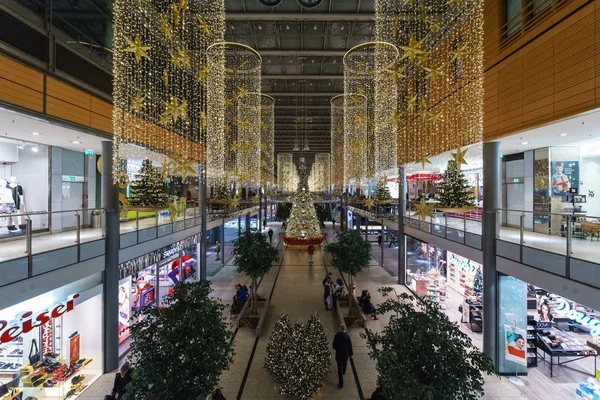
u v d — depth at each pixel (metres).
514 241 7.21
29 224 5.53
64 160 11.73
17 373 6.40
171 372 3.90
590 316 7.86
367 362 7.94
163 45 8.14
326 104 30.30
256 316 10.30
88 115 8.01
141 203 8.77
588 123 6.82
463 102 8.54
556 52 6.54
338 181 29.03
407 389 3.51
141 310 4.41
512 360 7.29
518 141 9.64
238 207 22.11
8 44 5.93
